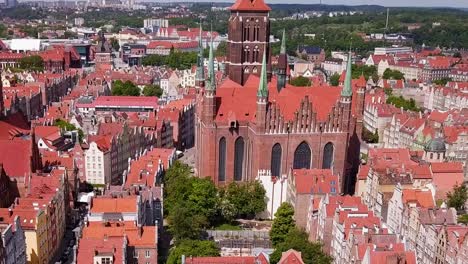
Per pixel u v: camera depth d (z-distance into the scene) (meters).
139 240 124.94
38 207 138.62
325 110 178.50
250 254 143.88
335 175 160.12
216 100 178.88
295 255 119.19
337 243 132.50
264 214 171.62
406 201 153.25
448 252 129.50
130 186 155.88
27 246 130.00
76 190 177.62
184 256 118.06
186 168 186.75
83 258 114.44
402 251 112.94
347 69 172.62
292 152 175.00
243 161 182.50
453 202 174.62
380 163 185.38
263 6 198.38
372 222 129.38
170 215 152.12
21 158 166.88
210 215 162.12
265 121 170.25
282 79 196.88
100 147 196.62
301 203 155.38
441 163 183.25
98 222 128.75
